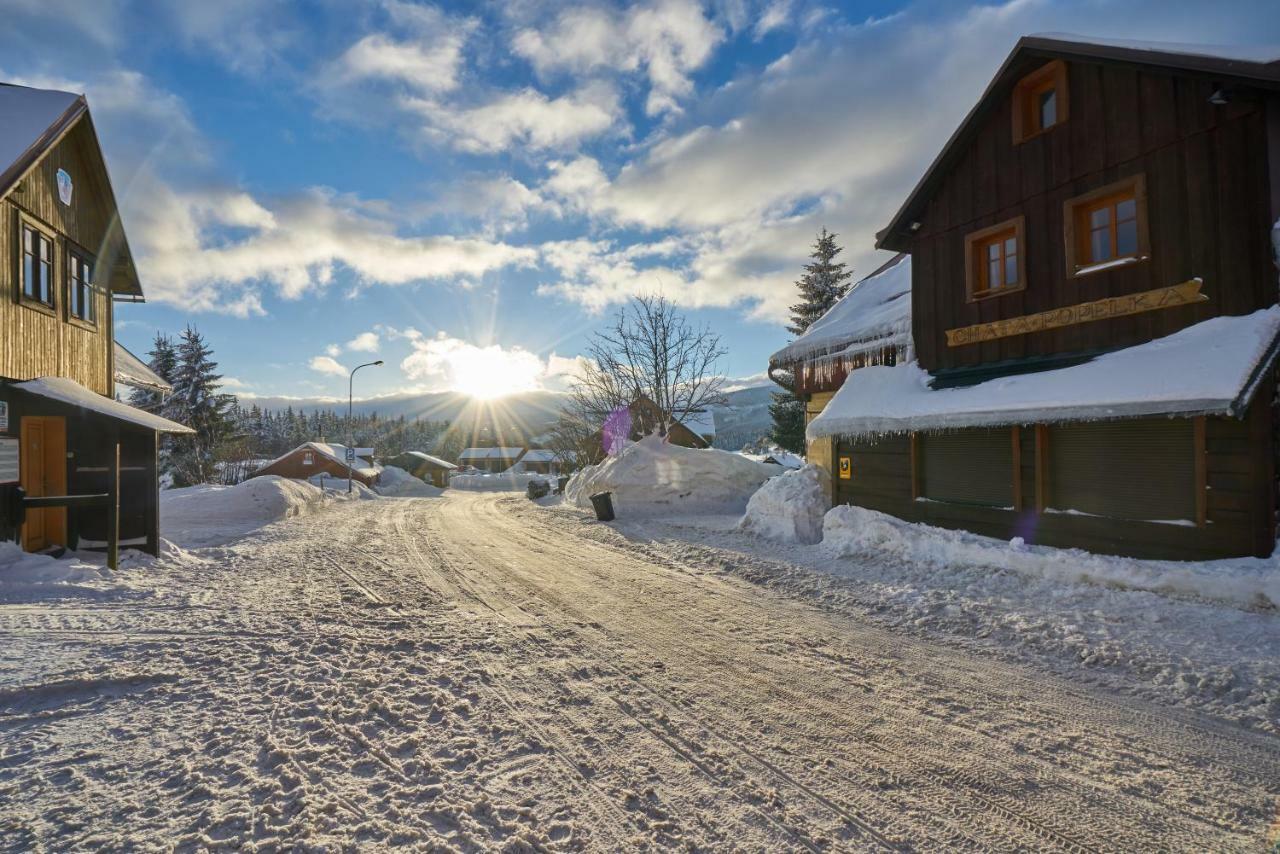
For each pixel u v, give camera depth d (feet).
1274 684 14.58
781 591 26.05
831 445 38.45
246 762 11.38
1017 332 29.81
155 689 14.57
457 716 13.62
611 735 12.84
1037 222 29.27
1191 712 13.84
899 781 11.13
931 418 29.94
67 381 31.37
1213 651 16.62
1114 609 20.45
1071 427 26.03
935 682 15.75
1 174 25.49
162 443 130.31
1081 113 27.53
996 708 14.20
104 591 23.56
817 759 11.90
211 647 17.57
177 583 27.02
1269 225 21.81
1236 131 22.65
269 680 15.29
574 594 25.98
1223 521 21.22
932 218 34.86
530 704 14.35
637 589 26.86
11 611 20.34
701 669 16.75
